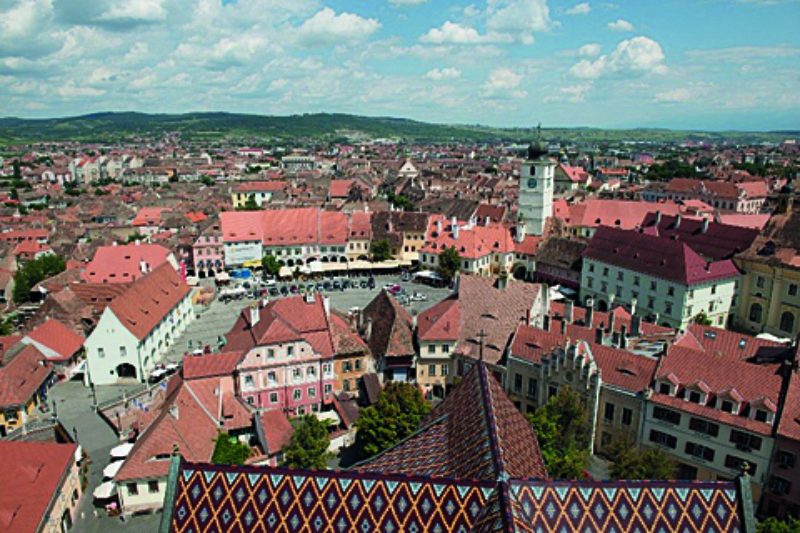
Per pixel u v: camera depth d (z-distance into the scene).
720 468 70.00
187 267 184.00
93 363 106.62
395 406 75.00
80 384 108.06
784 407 66.25
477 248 172.38
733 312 133.00
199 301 153.88
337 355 92.75
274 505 35.47
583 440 76.06
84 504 72.75
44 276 164.50
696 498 34.81
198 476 36.31
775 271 122.94
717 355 76.56
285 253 186.38
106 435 88.88
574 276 155.25
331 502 35.16
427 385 97.19
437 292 161.38
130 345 106.62
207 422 79.12
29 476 64.94
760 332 127.81
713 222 147.25
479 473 36.38
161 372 108.31
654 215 164.50
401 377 97.69
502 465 35.12
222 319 141.62
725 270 127.50
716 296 127.06
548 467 65.12
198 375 84.62
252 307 94.44
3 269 166.38
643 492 34.75
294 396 91.12
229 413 82.44
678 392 72.69
